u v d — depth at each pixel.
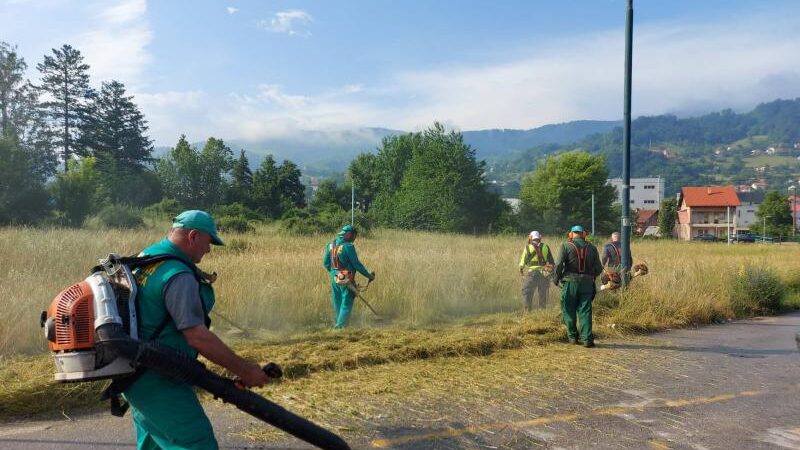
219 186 80.56
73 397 5.79
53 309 3.20
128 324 3.19
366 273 9.55
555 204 66.50
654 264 16.19
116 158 72.38
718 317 11.88
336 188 76.31
